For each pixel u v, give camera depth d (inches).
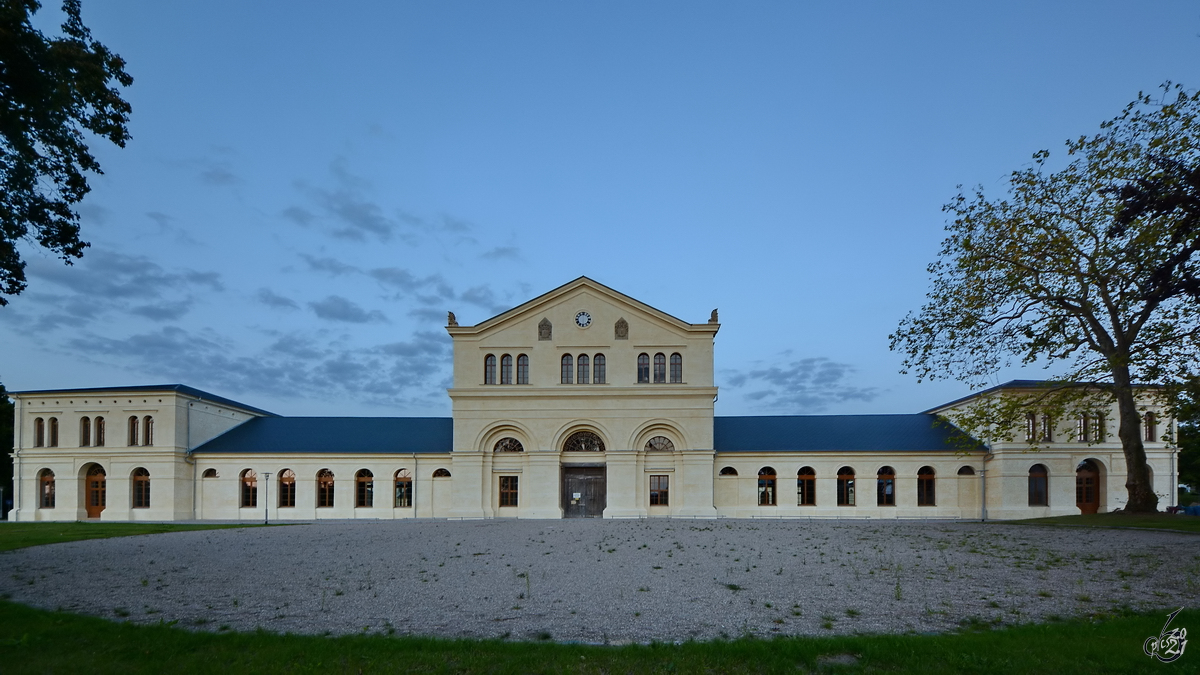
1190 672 406.0
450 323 2183.8
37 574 837.2
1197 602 606.9
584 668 422.0
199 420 2427.4
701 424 2117.4
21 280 883.4
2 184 827.4
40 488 2361.0
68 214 904.9
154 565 912.9
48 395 2374.5
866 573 803.4
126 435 2332.7
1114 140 1381.6
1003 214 1485.0
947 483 2250.2
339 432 2502.5
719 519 2025.1
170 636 487.8
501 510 2132.1
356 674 410.9
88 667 421.1
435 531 1499.8
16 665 424.5
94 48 862.5
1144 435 2231.8
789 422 2493.8
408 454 2303.2
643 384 2135.8
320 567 888.9
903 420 2503.7
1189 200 991.0
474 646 460.8
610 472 2114.9
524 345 2172.7
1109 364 1349.7
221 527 1729.8
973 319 1476.4
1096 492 2223.2
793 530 1462.8
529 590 698.8
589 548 1108.5
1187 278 976.3
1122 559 879.1
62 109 824.3
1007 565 852.6
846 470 2266.2
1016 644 454.9
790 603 630.5
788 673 410.6
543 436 2128.4
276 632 514.9
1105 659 424.8
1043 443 2191.2
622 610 605.6
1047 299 1446.9
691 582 753.0
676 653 444.5
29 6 780.0
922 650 443.8
